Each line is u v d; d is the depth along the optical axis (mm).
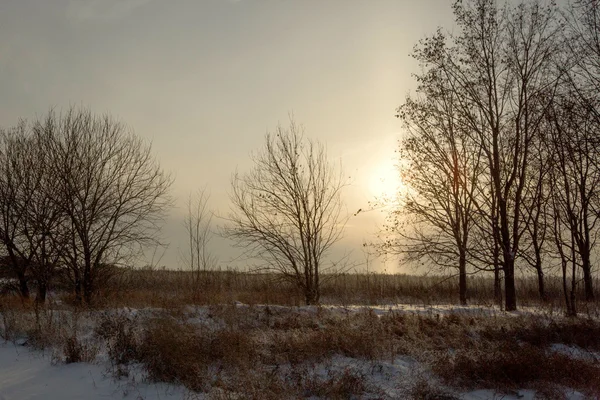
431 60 21031
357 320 13711
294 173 20984
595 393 8852
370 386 8719
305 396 8281
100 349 11062
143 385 8633
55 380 8992
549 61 19484
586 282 22406
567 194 18297
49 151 19266
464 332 13148
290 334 11883
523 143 20406
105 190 19328
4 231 18828
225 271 23344
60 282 19594
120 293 19094
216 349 10219
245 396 7789
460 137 21625
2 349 11484
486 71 20516
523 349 10953
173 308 15273
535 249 21766
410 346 11344
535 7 19672
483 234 20578
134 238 19891
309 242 20734
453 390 8906
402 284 25375
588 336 13320
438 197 22266
